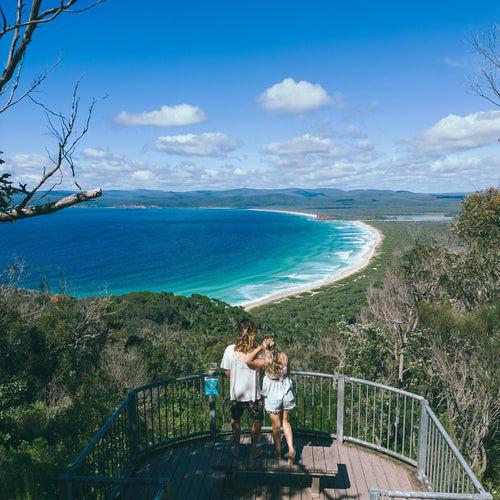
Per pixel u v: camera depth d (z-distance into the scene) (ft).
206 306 195.72
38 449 21.36
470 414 35.68
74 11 11.47
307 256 400.26
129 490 13.97
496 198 55.67
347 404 34.42
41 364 38.52
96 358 53.52
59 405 38.04
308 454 14.12
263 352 14.05
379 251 430.20
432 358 44.75
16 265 39.40
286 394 13.92
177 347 83.35
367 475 14.53
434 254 62.95
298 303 221.46
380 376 55.26
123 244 479.82
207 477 14.39
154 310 166.30
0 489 15.30
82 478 11.22
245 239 553.23
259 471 13.30
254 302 229.25
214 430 16.55
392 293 70.03
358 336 59.21
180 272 312.50
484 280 57.31
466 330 32.24
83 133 12.09
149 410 34.88
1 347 35.70
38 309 53.21
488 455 36.83
